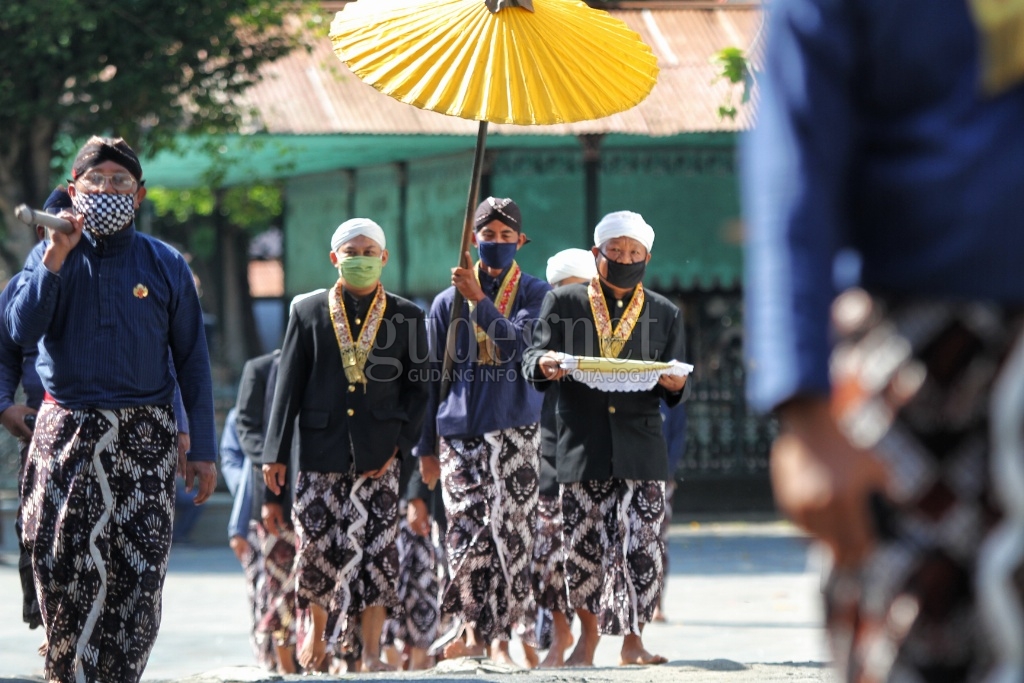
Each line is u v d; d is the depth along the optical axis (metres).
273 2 48.66
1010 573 6.66
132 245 18.30
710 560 46.25
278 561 27.70
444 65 22.08
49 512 17.95
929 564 6.84
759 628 32.16
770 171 6.92
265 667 27.70
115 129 48.91
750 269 6.97
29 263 18.61
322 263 71.50
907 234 7.10
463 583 24.17
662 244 58.62
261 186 76.81
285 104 53.66
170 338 18.86
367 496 24.50
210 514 52.81
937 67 6.99
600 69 22.38
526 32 22.16
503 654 24.45
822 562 7.26
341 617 24.42
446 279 60.69
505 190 58.06
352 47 22.80
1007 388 6.78
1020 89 6.99
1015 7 6.87
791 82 6.96
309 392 24.52
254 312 98.56
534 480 24.58
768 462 61.00
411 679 20.84
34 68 46.62
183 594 39.22
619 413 23.64
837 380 7.23
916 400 6.99
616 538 23.78
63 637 17.91
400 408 24.73
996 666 6.70
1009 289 6.93
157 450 18.25
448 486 24.45
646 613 23.64
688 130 52.53
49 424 18.09
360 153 61.38
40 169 50.44
